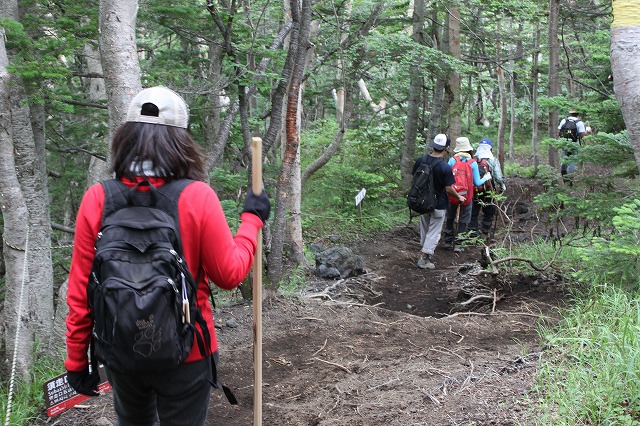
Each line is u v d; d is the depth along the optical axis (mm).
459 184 11133
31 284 5855
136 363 2344
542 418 3621
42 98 6258
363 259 10438
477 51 18422
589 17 15406
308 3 6617
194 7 7492
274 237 6945
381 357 5512
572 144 7461
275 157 12438
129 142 2578
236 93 8102
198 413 2689
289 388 5027
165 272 2369
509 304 6969
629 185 7852
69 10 7105
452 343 5781
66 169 10688
